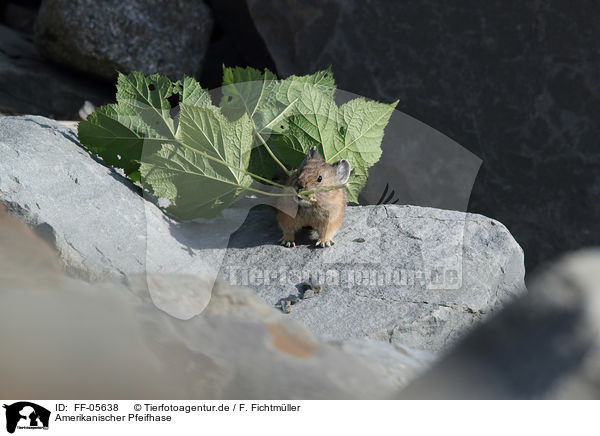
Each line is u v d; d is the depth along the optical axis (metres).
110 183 2.48
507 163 2.91
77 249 2.36
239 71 2.61
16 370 1.80
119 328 2.17
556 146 2.88
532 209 2.90
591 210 2.86
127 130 2.50
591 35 2.84
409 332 2.40
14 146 2.44
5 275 2.24
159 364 2.17
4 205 2.37
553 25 2.87
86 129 2.51
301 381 2.19
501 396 1.47
